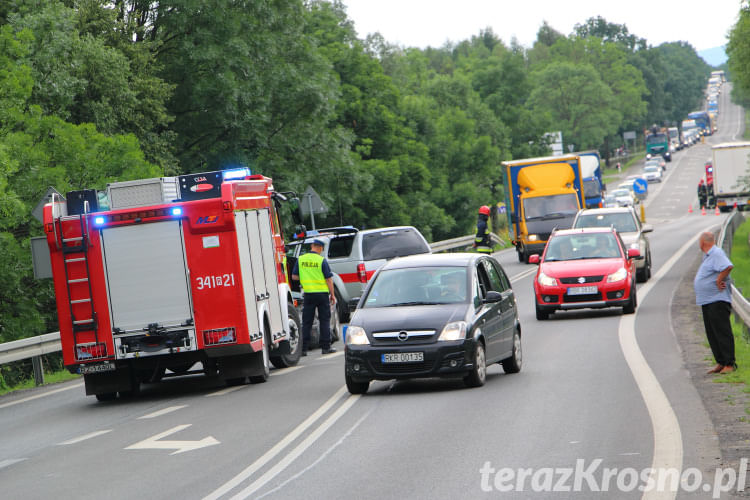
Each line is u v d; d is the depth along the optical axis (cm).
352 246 5981
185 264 3678
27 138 7075
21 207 6562
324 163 11412
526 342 4447
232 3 10119
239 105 10200
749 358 3466
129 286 3691
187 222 3675
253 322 3766
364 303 3416
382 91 15812
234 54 9900
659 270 7950
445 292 3369
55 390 4525
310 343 4844
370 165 14150
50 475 2356
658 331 4469
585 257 5478
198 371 4541
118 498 2020
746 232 12325
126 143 7806
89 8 9106
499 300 3350
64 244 3694
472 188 17462
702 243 3203
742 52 13025
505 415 2680
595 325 4894
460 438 2398
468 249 12300
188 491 2031
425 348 3170
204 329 3678
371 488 1939
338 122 15212
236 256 3684
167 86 9294
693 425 2369
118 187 3825
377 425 2669
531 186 9919
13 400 4266
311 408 3072
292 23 10906
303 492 1944
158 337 3678
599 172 15450
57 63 7844
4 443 2994
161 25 9931
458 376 3281
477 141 18900
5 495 2161
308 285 4728
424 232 15100
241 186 3822
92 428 3125
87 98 8444
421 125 18288
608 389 3008
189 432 2812
